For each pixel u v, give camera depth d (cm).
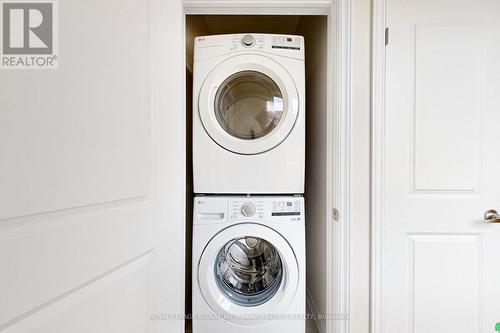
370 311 120
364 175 120
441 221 119
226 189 130
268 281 138
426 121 118
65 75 49
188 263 165
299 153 129
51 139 46
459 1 117
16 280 41
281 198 129
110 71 59
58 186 47
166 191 82
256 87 137
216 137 128
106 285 59
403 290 120
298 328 125
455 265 119
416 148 118
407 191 119
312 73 166
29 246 43
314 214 161
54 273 47
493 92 118
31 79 43
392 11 117
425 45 117
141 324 71
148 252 74
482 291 119
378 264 119
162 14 81
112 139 60
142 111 71
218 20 189
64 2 49
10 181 40
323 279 142
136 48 68
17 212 41
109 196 59
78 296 52
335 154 123
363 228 120
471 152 118
